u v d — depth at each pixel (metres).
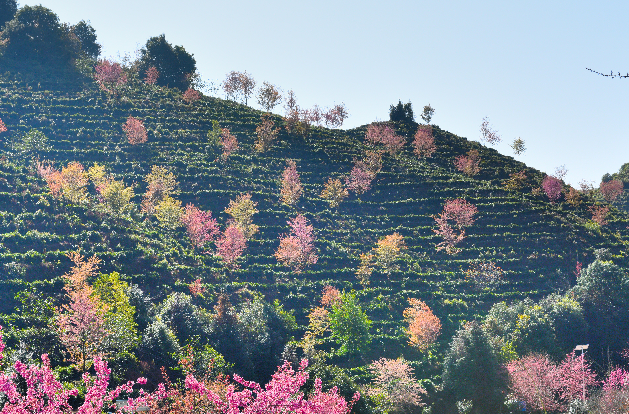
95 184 78.31
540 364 47.56
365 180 97.50
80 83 117.31
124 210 75.94
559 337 58.31
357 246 81.06
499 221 90.56
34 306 48.66
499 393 48.69
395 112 144.88
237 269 69.75
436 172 109.06
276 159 104.75
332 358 56.06
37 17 125.25
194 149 101.94
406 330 61.78
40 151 86.81
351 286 70.06
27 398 19.55
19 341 40.88
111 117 105.88
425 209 94.00
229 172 95.50
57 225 66.56
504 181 107.31
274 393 21.19
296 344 53.66
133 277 60.38
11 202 69.00
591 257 80.62
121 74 123.44
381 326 62.94
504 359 52.22
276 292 66.56
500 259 79.88
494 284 72.81
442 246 82.62
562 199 104.25
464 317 65.56
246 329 52.28
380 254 75.50
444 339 61.50
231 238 69.12
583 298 63.62
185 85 137.50
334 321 57.38
